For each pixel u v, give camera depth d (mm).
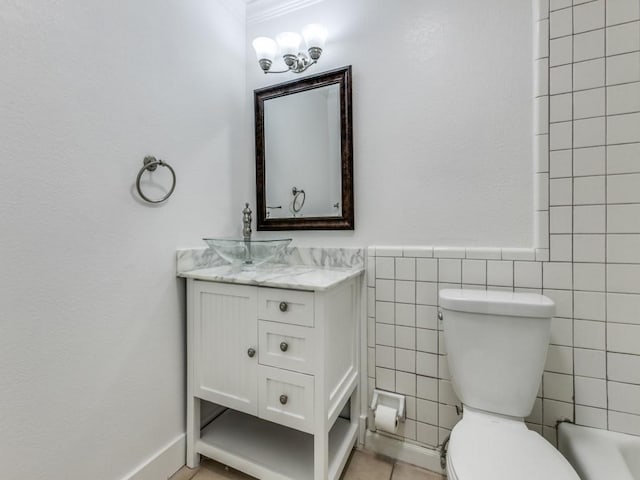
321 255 1467
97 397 970
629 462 981
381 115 1386
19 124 792
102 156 986
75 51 912
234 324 1157
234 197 1607
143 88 1122
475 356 1046
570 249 1085
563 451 1058
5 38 766
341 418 1450
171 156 1240
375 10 1403
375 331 1361
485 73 1209
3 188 765
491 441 873
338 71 1447
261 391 1103
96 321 969
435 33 1291
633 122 1010
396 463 1285
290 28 1591
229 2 1574
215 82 1481
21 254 798
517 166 1164
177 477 1201
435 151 1291
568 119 1085
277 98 1618
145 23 1132
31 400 817
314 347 1016
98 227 975
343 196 1449
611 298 1039
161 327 1188
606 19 1039
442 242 1280
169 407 1213
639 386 1009
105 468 987
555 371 1102
